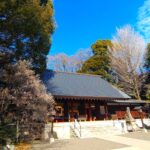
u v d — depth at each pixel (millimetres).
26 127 16406
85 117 28547
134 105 35000
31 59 17703
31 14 15773
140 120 28438
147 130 25891
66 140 18812
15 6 14961
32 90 16531
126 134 22406
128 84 42312
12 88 16281
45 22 18656
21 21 15375
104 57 46562
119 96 30172
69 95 25625
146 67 39812
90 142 17609
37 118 16375
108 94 29750
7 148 13820
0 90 15820
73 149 14914
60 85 28141
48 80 28453
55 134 20469
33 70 18250
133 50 42875
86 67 47094
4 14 14805
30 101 16125
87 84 31328
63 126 21312
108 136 21078
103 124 24062
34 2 16438
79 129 22062
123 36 44281
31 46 17297
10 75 16359
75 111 28172
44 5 19906
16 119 16016
